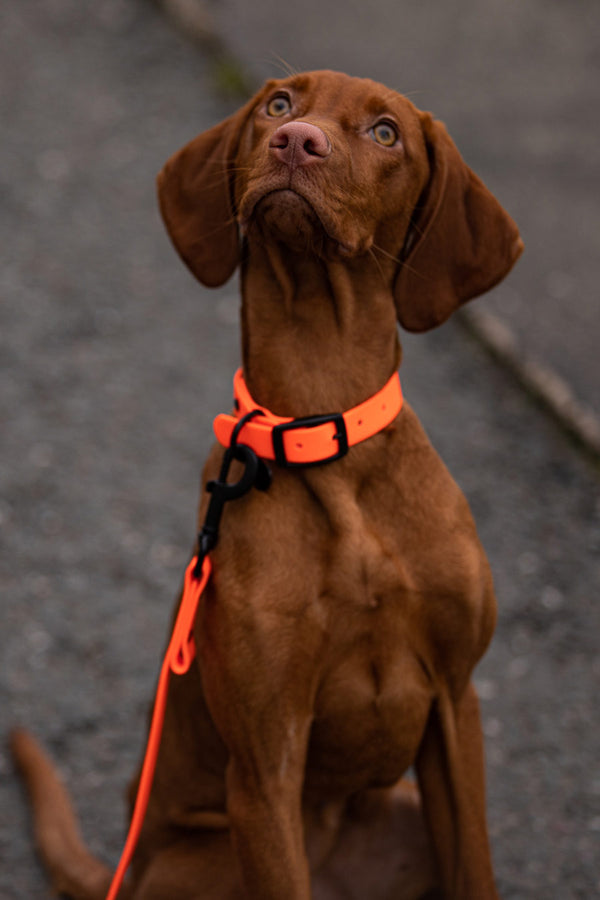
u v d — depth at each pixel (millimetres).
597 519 5504
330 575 2723
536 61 10852
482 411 6340
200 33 10750
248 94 9602
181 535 5496
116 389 6602
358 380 2838
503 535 5406
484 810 3008
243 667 2695
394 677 2797
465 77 10422
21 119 9539
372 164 2746
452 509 2836
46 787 3941
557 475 5824
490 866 3006
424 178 2912
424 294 2938
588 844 3857
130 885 3488
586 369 6504
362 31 11469
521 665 4664
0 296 7438
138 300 7461
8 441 6168
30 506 5691
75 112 9641
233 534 2754
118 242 8047
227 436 2848
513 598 5012
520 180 8625
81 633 4898
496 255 2996
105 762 4297
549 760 4203
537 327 6965
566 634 4812
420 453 2867
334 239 2635
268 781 2746
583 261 7664
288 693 2723
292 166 2566
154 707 3125
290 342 2836
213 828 3172
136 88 9977
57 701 4551
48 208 8391
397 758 2934
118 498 5746
